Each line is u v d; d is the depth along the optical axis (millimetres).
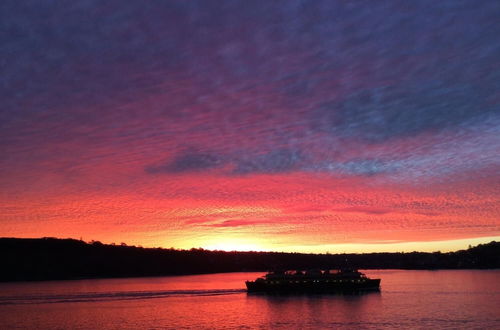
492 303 182250
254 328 136250
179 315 163250
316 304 187500
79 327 140625
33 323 148125
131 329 138000
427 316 148500
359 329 129500
